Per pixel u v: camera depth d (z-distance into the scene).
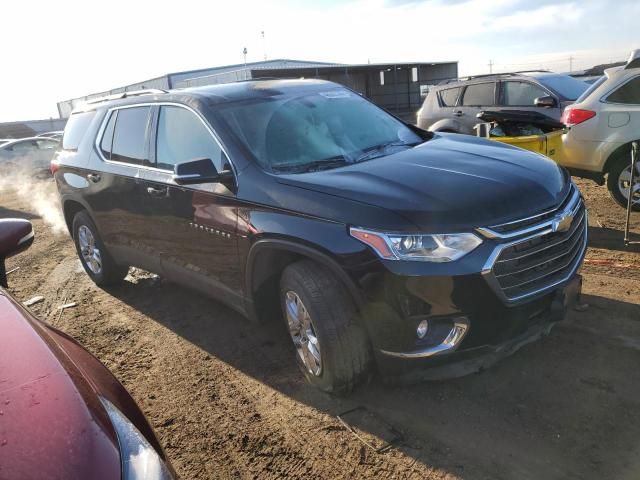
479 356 2.88
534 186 3.07
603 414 2.84
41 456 1.39
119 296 5.46
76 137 5.61
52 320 5.01
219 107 3.88
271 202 3.23
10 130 45.94
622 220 6.09
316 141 3.80
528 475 2.50
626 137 6.06
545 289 2.94
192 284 4.17
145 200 4.37
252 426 3.09
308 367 3.29
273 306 3.69
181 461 2.87
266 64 36.88
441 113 10.08
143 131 4.52
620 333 3.59
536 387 3.12
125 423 1.67
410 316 2.75
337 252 2.87
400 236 2.72
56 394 1.60
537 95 8.70
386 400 3.14
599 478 2.44
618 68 6.25
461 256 2.70
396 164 3.38
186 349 4.11
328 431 2.95
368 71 35.22
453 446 2.73
